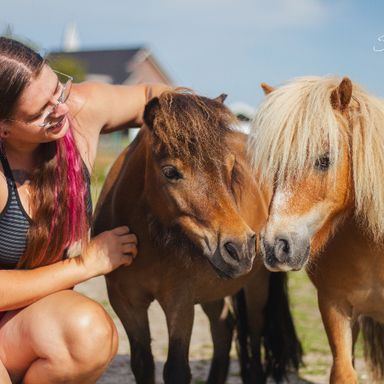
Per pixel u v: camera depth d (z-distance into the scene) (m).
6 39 2.65
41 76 2.59
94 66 33.66
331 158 2.88
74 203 2.84
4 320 2.81
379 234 3.06
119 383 4.33
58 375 2.71
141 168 3.33
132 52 33.91
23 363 2.79
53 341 2.68
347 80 2.93
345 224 3.17
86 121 3.24
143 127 3.43
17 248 2.78
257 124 3.01
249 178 3.55
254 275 4.04
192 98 3.00
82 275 2.88
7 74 2.54
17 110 2.59
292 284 7.57
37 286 2.76
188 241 3.12
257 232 3.68
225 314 4.31
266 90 3.24
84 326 2.66
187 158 2.86
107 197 3.63
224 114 3.02
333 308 3.33
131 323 3.57
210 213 2.85
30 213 2.79
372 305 3.35
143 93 3.47
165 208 3.05
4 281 2.71
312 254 3.08
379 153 2.96
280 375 4.38
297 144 2.86
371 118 2.98
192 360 4.89
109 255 2.98
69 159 2.84
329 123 2.87
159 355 5.04
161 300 3.39
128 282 3.44
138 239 3.32
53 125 2.67
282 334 4.36
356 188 2.95
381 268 3.20
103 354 2.71
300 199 2.87
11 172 2.76
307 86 3.02
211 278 3.43
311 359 4.89
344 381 3.24
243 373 4.40
